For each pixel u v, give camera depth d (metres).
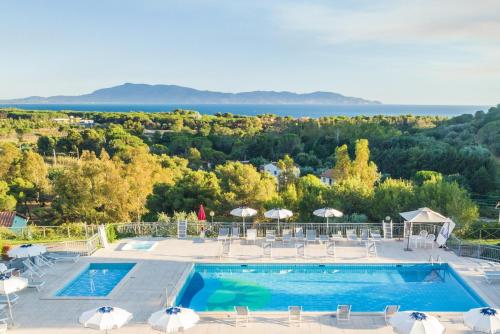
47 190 44.19
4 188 40.28
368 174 36.12
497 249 18.39
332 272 17.95
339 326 12.69
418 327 9.87
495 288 15.41
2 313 13.39
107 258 18.84
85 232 23.00
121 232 22.55
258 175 28.88
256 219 26.88
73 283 16.59
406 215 19.92
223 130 88.56
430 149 54.62
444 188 23.98
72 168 28.56
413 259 18.48
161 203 32.50
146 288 15.58
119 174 29.66
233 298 15.55
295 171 38.34
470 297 15.46
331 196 26.55
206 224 23.19
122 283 15.94
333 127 81.88
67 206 27.94
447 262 18.05
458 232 22.36
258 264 18.12
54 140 74.56
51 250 19.69
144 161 38.72
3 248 19.02
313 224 22.83
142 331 12.41
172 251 19.78
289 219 25.92
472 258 18.62
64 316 13.37
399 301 15.25
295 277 17.48
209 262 18.23
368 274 17.73
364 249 19.91
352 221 24.17
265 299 15.48
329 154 73.75
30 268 16.14
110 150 68.75
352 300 15.38
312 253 19.36
